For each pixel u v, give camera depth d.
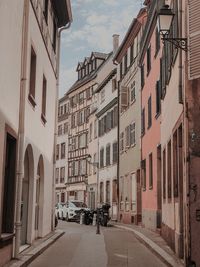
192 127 11.55
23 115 13.12
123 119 34.91
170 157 16.25
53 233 20.98
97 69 55.41
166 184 16.94
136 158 29.55
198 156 11.40
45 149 19.03
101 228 28.80
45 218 19.42
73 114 61.59
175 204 14.03
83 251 15.58
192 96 11.66
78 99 59.84
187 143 11.56
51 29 20.36
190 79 11.75
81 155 56.84
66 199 61.91
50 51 19.98
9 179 12.55
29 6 13.91
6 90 11.27
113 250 16.02
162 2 11.66
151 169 24.09
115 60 37.72
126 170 33.03
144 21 28.61
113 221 36.31
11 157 12.63
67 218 39.75
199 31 11.73
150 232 22.17
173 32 14.36
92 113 49.38
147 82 25.53
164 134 18.33
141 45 27.47
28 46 13.90
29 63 14.26
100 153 44.34
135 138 29.95
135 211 29.77
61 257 13.92
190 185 11.36
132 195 30.94
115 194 37.69
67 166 62.62
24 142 13.48
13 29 11.99
